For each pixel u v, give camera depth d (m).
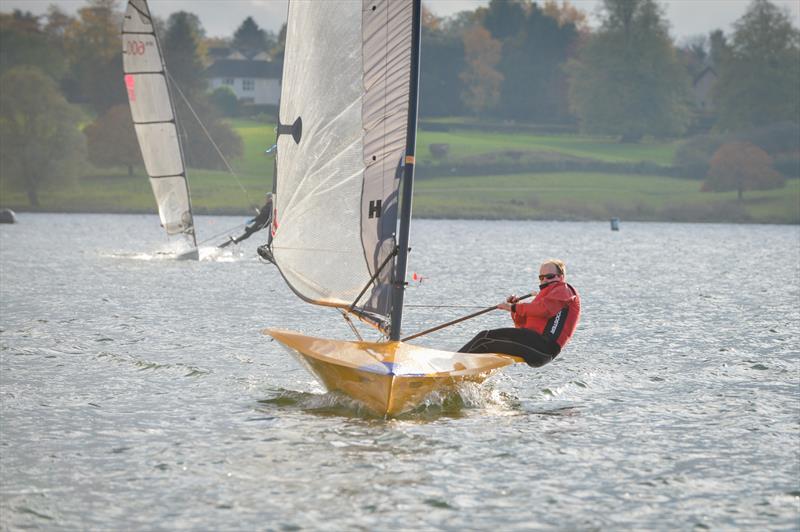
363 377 38.38
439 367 39.00
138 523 26.75
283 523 26.78
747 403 42.16
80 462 32.12
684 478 31.17
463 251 184.38
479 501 28.75
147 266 123.25
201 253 142.62
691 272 130.00
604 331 65.12
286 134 44.44
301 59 43.16
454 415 39.25
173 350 54.94
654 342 60.09
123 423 37.38
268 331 43.19
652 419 39.03
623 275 122.94
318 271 43.06
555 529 26.70
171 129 131.88
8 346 54.91
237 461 32.31
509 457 33.16
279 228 44.81
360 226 41.41
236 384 45.06
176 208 134.62
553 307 41.84
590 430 37.12
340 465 31.94
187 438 35.19
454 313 77.25
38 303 77.88
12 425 36.91
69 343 56.53
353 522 26.92
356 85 41.09
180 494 29.06
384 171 40.38
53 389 43.34
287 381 46.03
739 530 26.77
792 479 31.14
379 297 40.91
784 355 55.12
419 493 29.33
